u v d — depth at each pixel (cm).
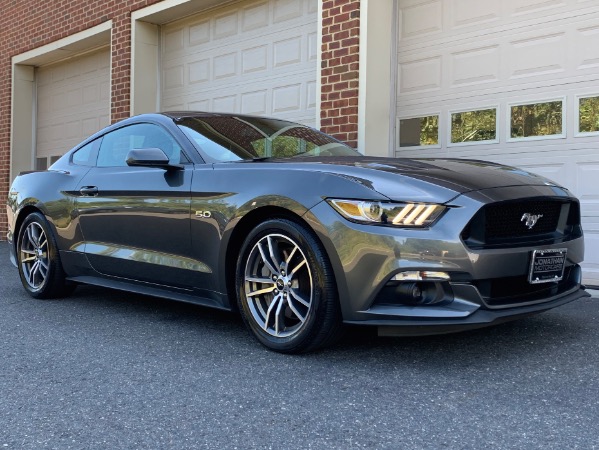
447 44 596
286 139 413
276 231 321
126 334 378
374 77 611
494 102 567
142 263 395
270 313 329
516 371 295
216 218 346
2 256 852
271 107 770
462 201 288
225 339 362
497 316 285
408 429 230
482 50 574
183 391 275
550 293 325
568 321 396
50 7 1057
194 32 866
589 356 318
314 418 242
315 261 304
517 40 552
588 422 234
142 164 372
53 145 1155
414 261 280
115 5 920
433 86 607
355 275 290
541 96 539
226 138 392
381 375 291
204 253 356
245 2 796
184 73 884
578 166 518
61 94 1133
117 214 414
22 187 510
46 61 1138
